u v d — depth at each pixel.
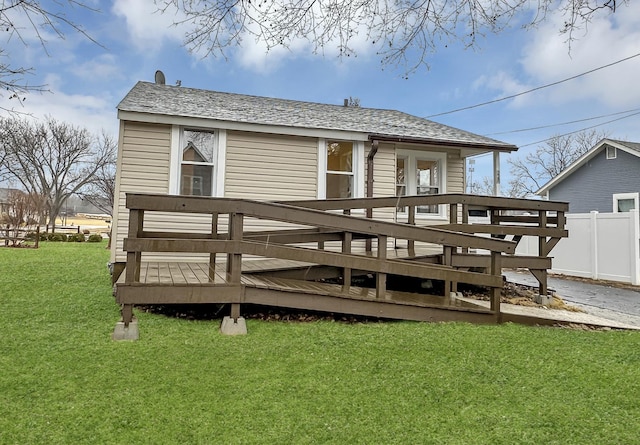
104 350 3.49
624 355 3.90
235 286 4.28
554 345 4.13
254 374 3.15
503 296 7.34
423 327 4.57
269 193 7.89
